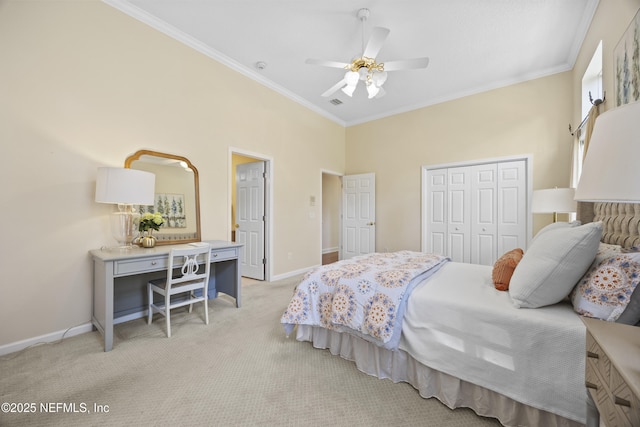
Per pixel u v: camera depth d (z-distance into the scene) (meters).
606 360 0.77
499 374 1.32
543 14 2.63
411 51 3.21
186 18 2.77
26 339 2.09
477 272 2.20
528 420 1.26
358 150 5.61
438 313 1.53
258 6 2.58
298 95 4.54
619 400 0.66
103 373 1.76
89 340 2.21
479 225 4.25
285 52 3.33
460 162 4.37
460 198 4.41
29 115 2.10
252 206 4.38
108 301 2.05
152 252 2.30
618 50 1.96
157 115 2.87
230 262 3.13
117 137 2.57
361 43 3.12
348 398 1.54
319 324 1.99
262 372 1.79
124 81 2.62
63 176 2.26
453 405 1.45
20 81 2.06
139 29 2.72
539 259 1.39
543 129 3.73
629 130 0.73
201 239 3.22
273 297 3.38
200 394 1.57
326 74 3.87
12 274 2.04
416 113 4.84
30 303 2.11
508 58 3.39
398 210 5.04
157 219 2.61
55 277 2.22
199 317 2.73
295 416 1.40
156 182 2.85
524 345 1.26
